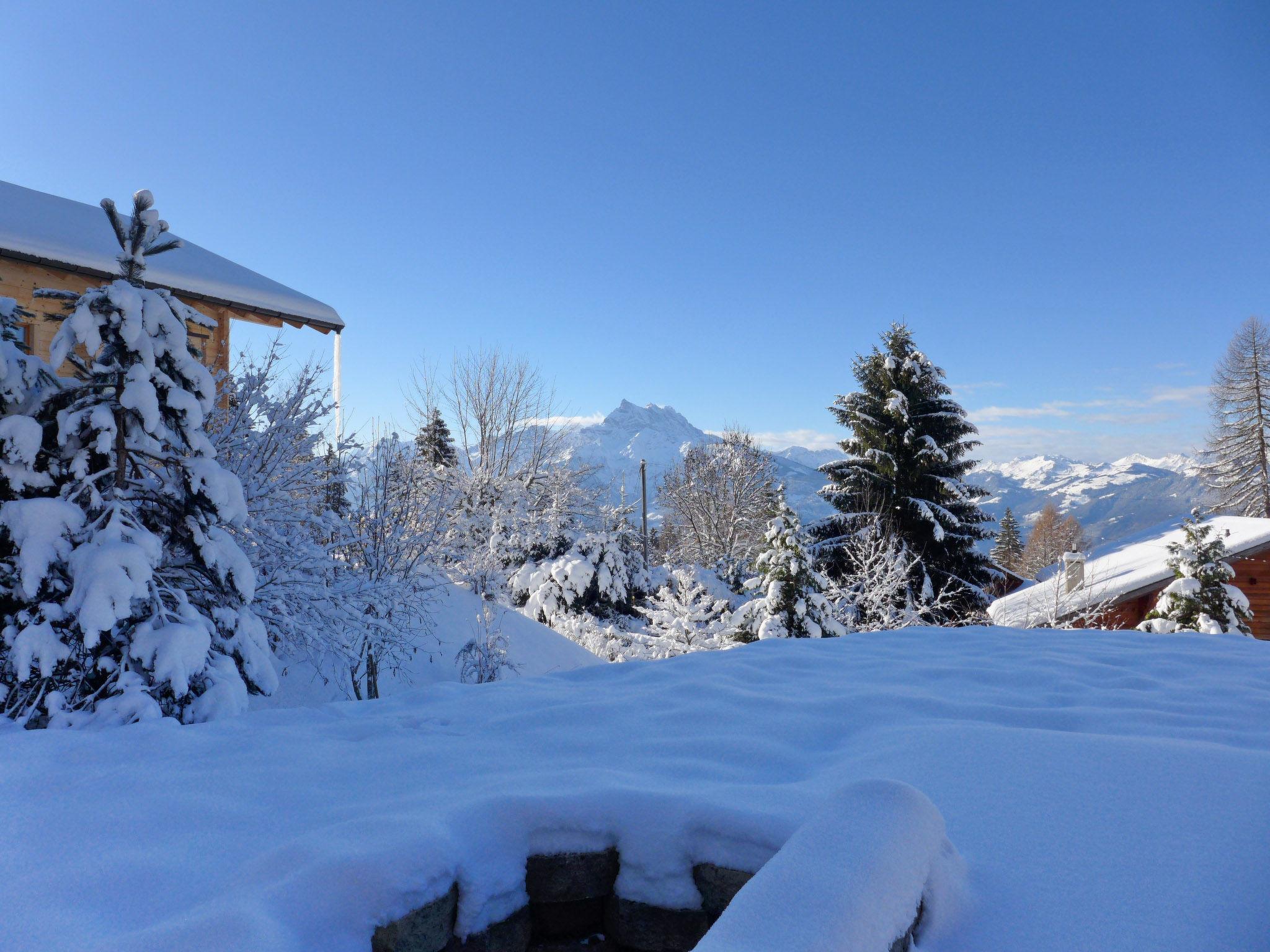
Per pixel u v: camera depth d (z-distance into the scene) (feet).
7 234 25.57
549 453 80.28
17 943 5.72
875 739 10.12
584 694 13.69
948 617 63.93
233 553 16.33
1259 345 117.80
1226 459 120.16
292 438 22.77
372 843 6.66
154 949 5.37
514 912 7.33
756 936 4.67
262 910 5.78
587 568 62.08
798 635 39.88
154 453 15.47
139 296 14.98
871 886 5.14
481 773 9.16
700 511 124.98
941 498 69.77
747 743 10.02
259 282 34.17
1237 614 41.81
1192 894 6.07
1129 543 72.95
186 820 7.91
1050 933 5.78
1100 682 13.93
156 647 13.98
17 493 14.57
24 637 13.20
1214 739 10.03
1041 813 7.45
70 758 10.00
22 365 14.99
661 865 7.39
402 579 26.37
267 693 16.80
